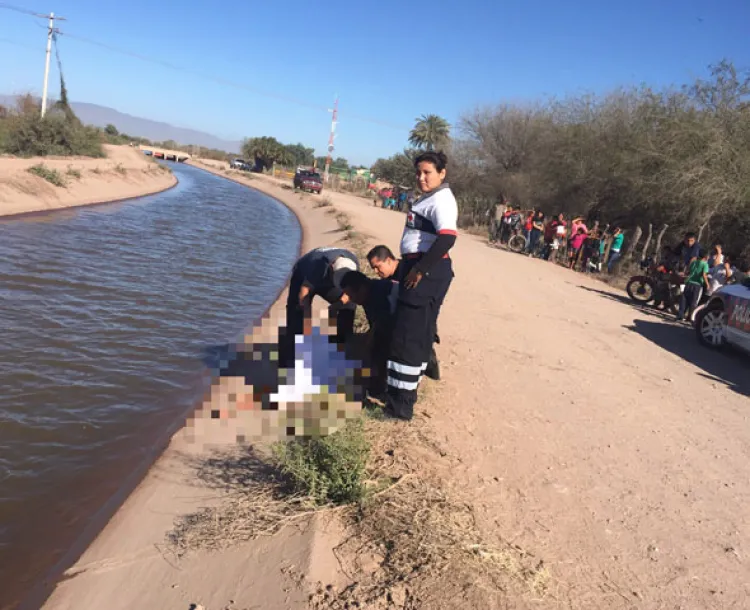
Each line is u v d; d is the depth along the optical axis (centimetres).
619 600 327
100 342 801
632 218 2561
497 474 448
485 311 1049
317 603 306
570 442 528
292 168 8869
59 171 2619
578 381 710
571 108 3081
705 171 2000
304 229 2759
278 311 1044
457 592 309
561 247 2141
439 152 463
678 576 355
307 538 353
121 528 414
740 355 975
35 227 1698
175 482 466
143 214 2420
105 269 1259
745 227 2017
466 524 372
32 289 1025
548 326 996
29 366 695
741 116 2100
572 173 2905
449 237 441
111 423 582
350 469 400
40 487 472
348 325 564
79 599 350
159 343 820
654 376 780
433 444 477
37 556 395
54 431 558
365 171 8700
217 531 383
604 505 426
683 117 2241
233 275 1395
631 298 1439
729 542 398
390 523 363
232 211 3134
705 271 1201
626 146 2570
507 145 3944
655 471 492
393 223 2847
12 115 4203
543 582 329
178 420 586
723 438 585
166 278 1253
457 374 674
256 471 458
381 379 532
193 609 322
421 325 469
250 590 328
